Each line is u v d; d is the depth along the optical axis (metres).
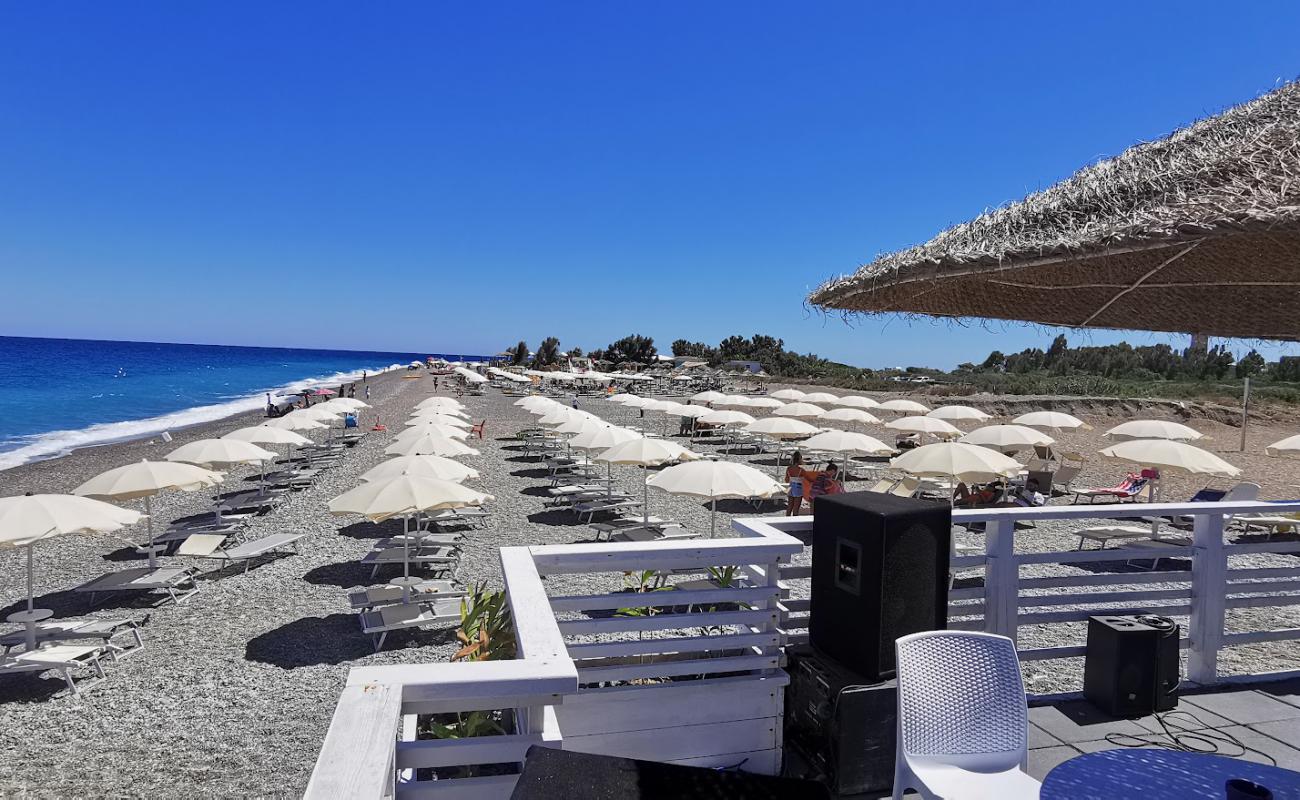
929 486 14.52
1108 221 1.55
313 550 11.12
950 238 1.89
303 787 4.96
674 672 2.98
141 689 6.48
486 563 10.34
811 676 3.01
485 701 1.71
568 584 8.92
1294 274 1.77
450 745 1.82
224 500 14.09
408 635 7.76
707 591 3.07
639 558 2.97
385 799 1.28
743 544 3.07
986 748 2.45
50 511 7.11
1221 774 2.10
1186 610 4.15
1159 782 2.06
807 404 24.20
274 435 14.83
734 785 1.82
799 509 12.95
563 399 45.00
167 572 8.84
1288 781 2.05
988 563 3.87
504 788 1.86
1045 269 1.78
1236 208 1.37
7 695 6.40
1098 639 3.78
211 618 8.28
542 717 1.88
